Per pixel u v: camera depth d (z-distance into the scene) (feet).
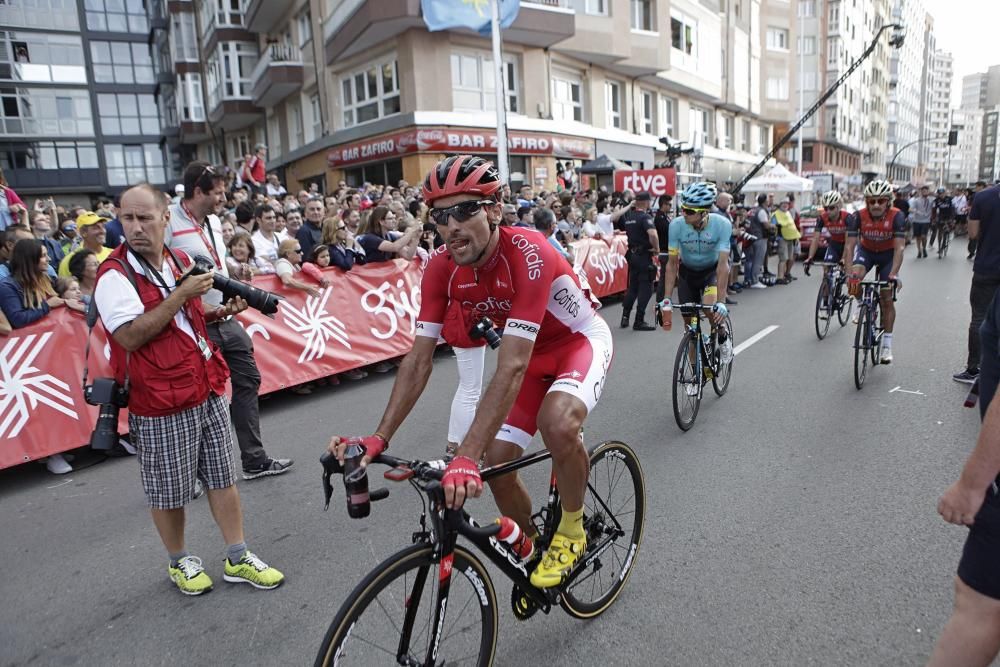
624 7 59.21
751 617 7.55
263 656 7.49
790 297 32.40
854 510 10.00
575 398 6.63
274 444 14.53
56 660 7.65
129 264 7.89
